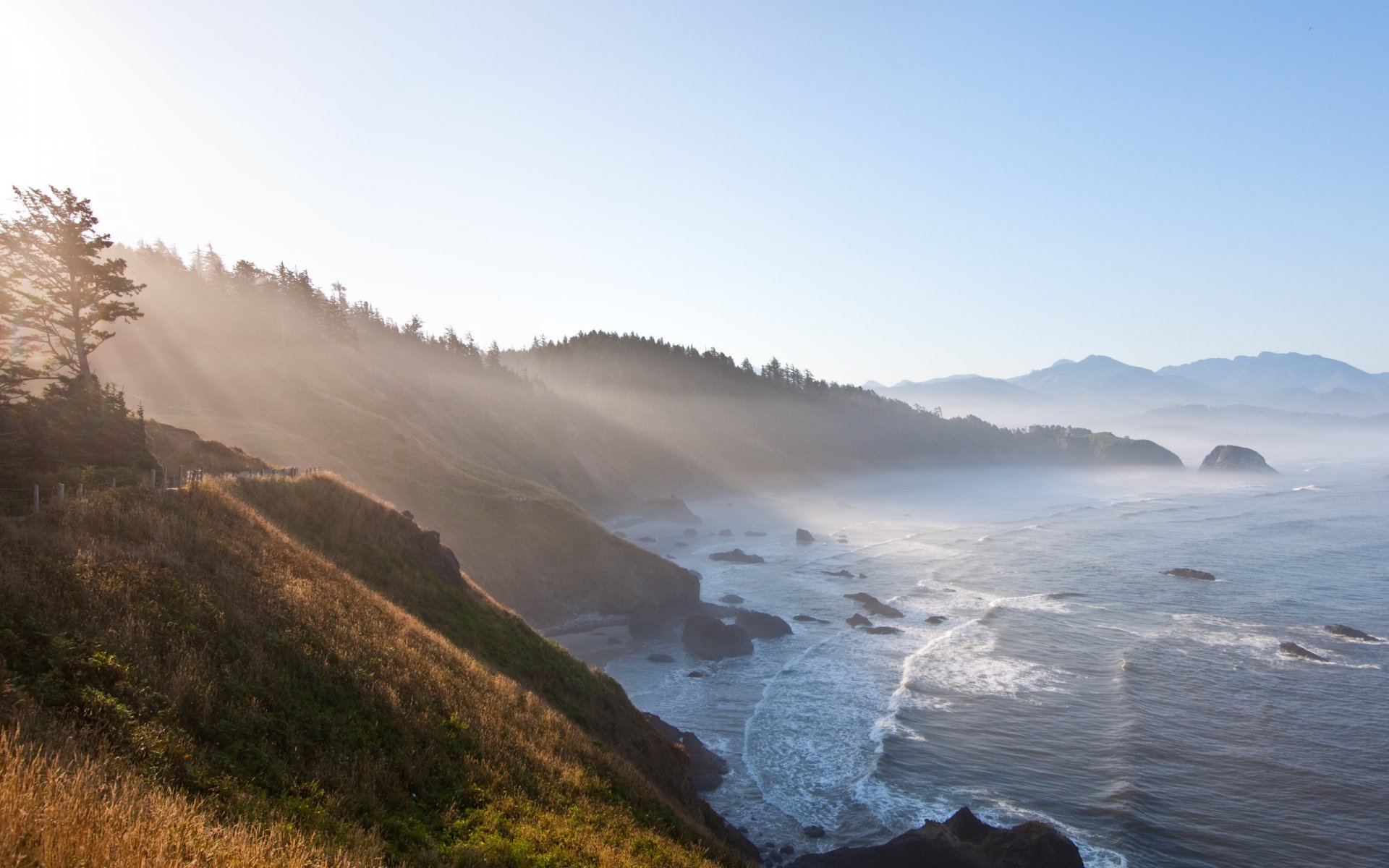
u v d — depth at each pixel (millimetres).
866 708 44594
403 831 12562
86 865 7320
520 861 12992
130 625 14430
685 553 100188
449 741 17016
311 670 16562
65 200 34031
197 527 21875
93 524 19125
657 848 16344
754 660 54781
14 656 12055
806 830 32094
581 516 75125
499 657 28719
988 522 127125
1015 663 51812
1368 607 64875
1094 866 29172
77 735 10461
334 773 13375
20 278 34094
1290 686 46562
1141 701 44188
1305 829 31484
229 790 11000
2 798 7711
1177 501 155375
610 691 32281
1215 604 66688
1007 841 28219
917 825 32250
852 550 98938
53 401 30375
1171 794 34031
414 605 28578
